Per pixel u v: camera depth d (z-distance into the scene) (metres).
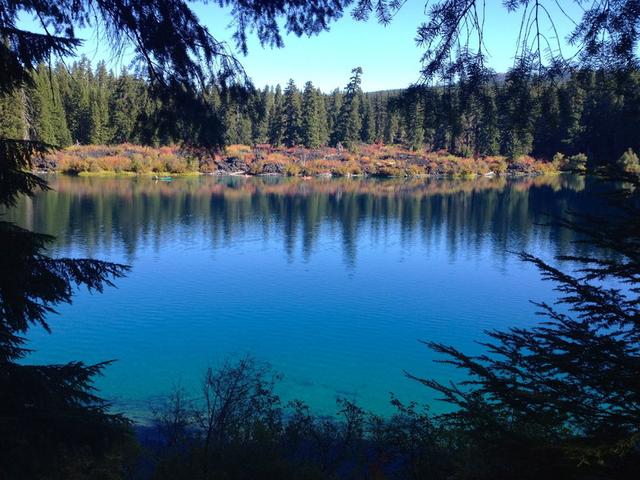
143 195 57.19
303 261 29.73
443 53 2.72
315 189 69.00
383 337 17.89
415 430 6.62
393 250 33.09
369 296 22.88
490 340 17.48
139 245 33.28
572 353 2.78
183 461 6.37
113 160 72.06
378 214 48.62
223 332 18.05
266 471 6.27
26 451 3.36
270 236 37.50
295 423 8.30
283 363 15.47
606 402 2.65
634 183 2.59
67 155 70.12
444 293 23.44
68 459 3.82
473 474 2.93
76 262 3.91
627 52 2.40
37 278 3.68
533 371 3.01
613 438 2.44
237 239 36.19
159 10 3.03
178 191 62.12
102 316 19.28
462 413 3.06
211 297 22.20
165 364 15.11
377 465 6.70
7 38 3.02
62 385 4.00
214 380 9.88
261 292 23.19
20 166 3.51
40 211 44.56
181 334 17.77
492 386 2.97
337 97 98.44
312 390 13.58
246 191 65.31
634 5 2.31
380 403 12.82
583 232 2.88
